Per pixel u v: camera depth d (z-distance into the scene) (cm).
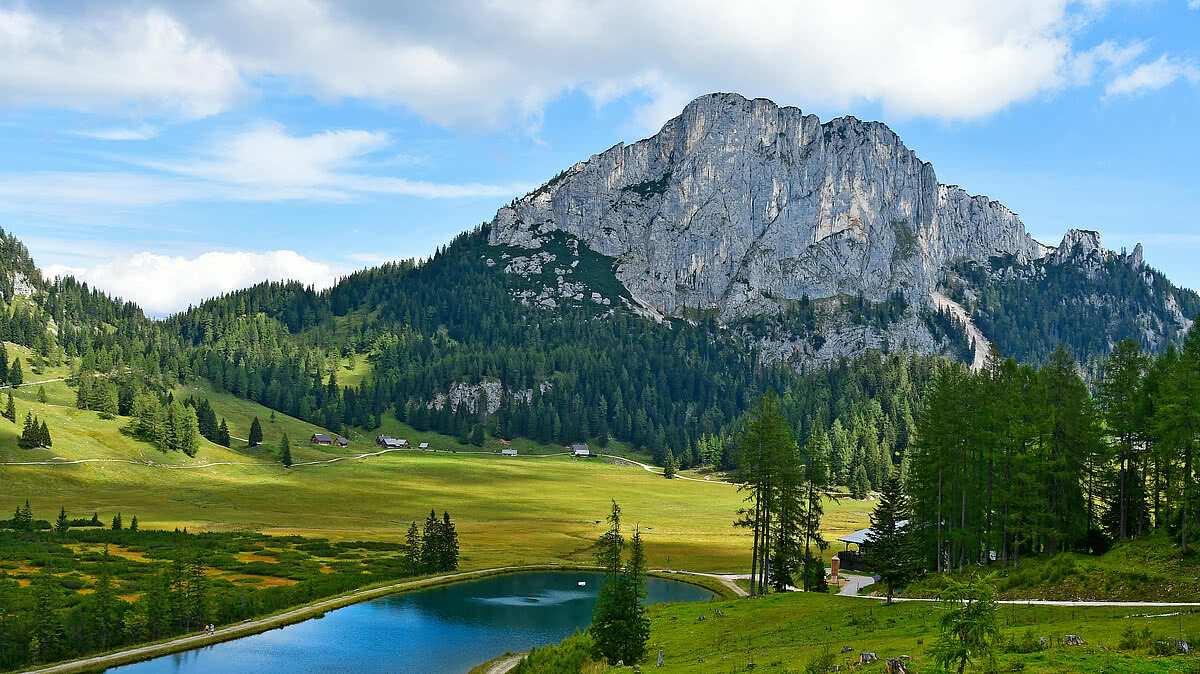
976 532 7756
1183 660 3141
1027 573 6016
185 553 10062
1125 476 7675
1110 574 5419
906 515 8875
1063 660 3228
